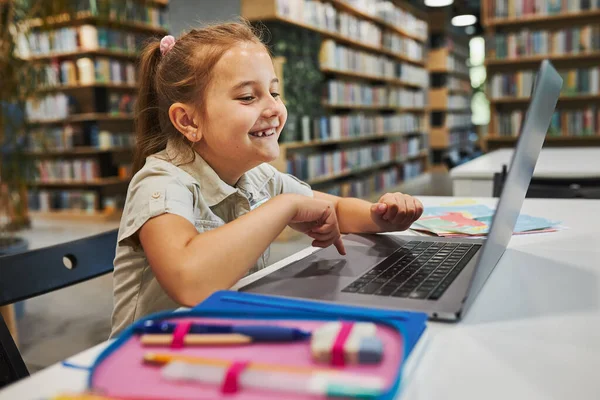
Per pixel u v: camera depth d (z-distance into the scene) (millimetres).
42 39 5297
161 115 1013
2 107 2809
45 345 2258
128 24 5395
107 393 397
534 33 4898
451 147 10633
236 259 708
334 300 632
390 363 427
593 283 705
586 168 2305
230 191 968
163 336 490
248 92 876
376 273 738
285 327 488
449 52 10562
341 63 5680
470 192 2355
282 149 4430
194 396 389
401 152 7836
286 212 795
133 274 914
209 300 617
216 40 905
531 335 540
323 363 434
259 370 406
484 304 633
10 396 427
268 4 4113
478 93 12867
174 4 4141
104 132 5504
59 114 5410
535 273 756
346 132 5863
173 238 734
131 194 870
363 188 6434
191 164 956
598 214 1188
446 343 522
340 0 5660
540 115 698
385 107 7152
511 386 436
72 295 2930
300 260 826
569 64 4996
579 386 434
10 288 883
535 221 1093
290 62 4555
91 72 5238
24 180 3002
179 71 922
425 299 623
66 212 5668
